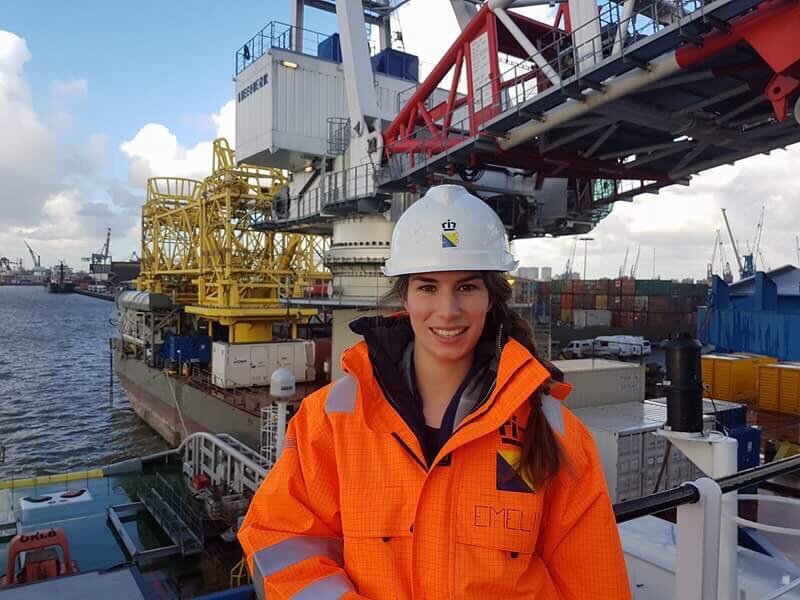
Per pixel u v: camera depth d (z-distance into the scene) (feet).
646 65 40.57
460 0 76.38
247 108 99.60
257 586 6.17
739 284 108.88
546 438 5.87
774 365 70.08
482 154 58.65
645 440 43.83
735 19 36.70
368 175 78.02
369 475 6.22
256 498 6.97
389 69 105.91
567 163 60.03
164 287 167.84
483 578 5.64
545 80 60.90
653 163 66.18
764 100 46.03
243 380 112.37
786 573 15.19
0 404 168.25
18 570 52.03
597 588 5.92
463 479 5.95
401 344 7.29
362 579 5.99
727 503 11.31
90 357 274.77
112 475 86.43
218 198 133.90
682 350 13.97
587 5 45.68
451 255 6.57
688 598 8.46
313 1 106.93
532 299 73.31
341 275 88.84
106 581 22.65
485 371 6.86
